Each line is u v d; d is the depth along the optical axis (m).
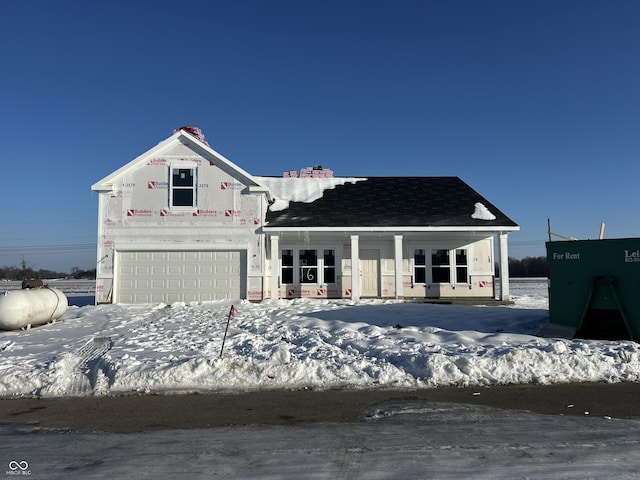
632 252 9.91
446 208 20.48
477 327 11.62
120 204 18.14
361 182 23.09
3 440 5.18
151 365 7.97
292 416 5.94
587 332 10.43
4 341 10.99
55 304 13.46
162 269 18.14
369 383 7.45
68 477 4.22
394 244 19.80
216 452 4.77
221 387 7.32
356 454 4.68
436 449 4.79
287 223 18.73
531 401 6.55
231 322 12.86
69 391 7.20
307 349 9.30
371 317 13.14
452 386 7.36
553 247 11.20
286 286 20.23
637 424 5.58
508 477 4.14
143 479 4.17
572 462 4.46
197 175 18.39
